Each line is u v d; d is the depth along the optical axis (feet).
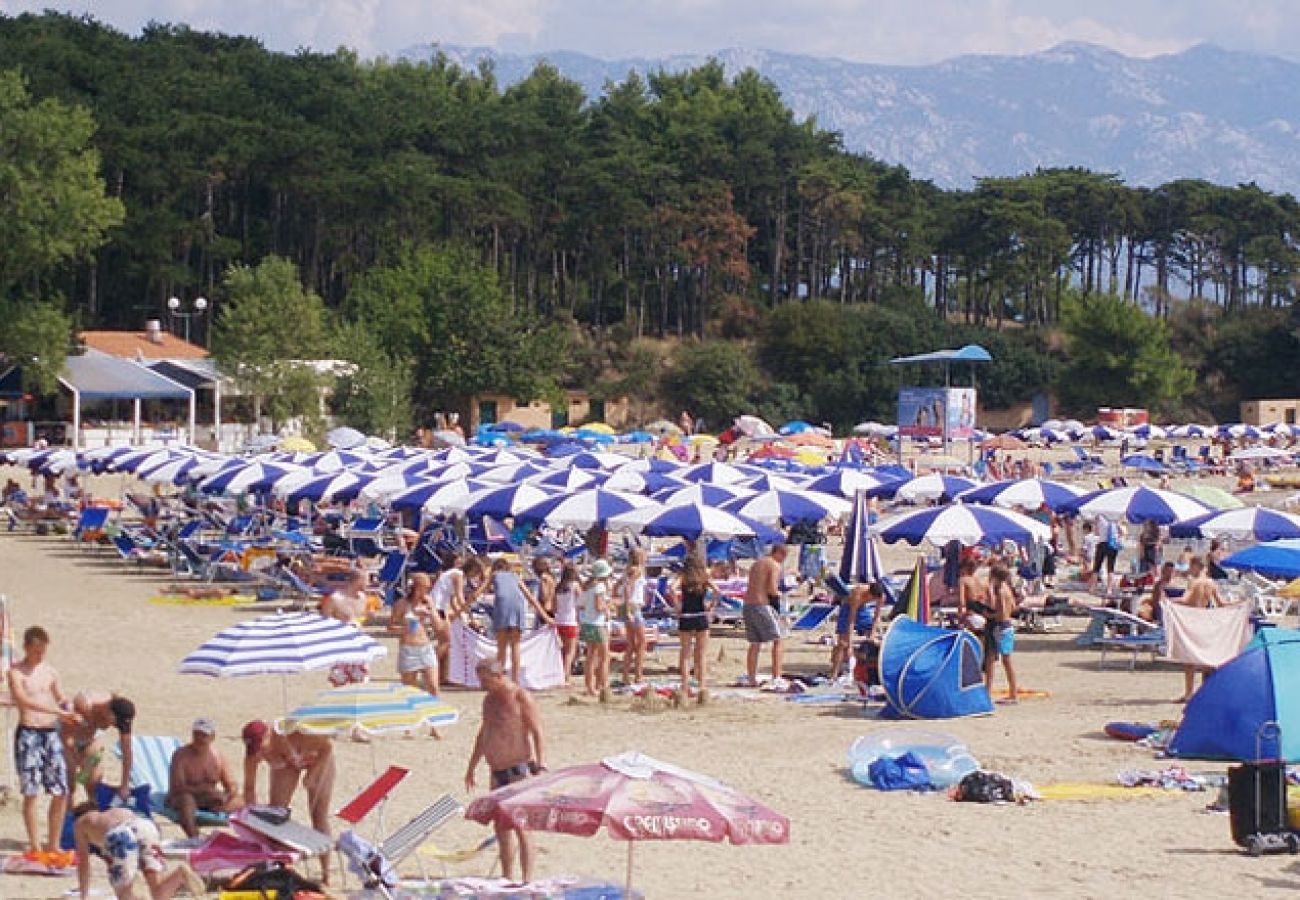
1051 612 114.01
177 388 295.07
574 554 142.20
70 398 303.68
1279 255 605.31
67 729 49.93
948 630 80.84
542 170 490.08
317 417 312.29
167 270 397.39
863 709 81.51
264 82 483.51
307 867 50.01
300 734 50.80
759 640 88.22
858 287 588.09
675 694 82.28
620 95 608.19
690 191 518.78
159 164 401.08
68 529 180.96
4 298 288.92
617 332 483.10
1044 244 577.43
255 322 311.27
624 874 50.49
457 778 64.08
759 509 116.47
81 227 285.43
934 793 62.54
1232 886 49.55
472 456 177.58
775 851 53.57
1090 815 58.85
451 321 376.07
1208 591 87.10
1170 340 559.79
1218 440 377.91
